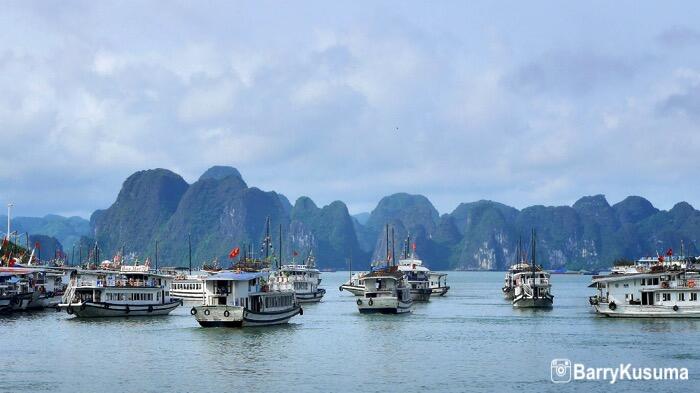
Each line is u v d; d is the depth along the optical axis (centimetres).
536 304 16100
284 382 7562
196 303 17375
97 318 12769
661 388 7338
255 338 10362
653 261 17000
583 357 8969
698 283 12162
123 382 7531
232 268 17500
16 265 16888
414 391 7188
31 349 9438
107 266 17550
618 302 12562
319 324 12494
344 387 7344
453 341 10406
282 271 18612
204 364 8438
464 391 7188
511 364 8562
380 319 13588
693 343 9900
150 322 12275
